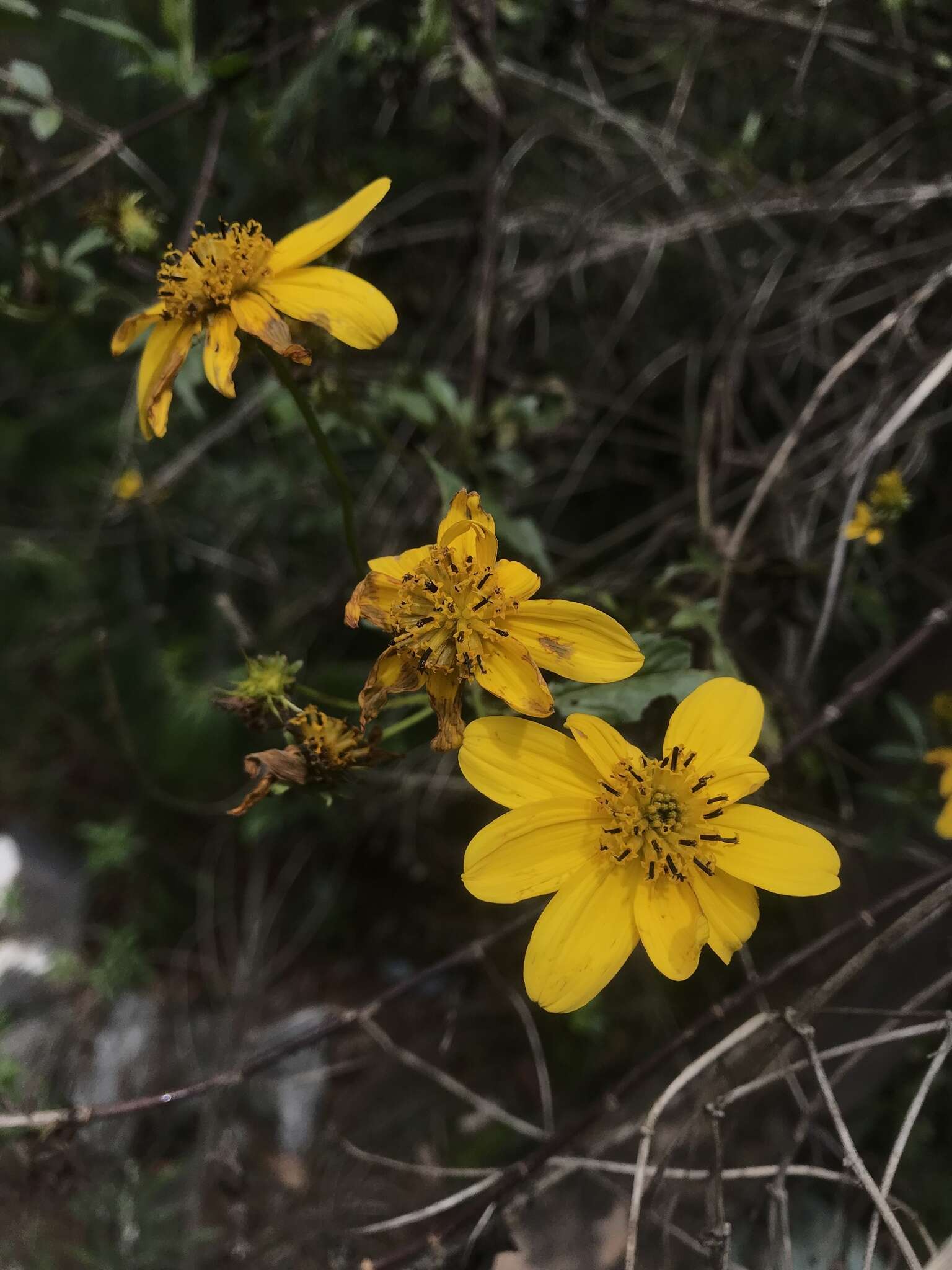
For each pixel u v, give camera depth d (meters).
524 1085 0.27
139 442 0.28
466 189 0.25
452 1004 0.24
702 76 0.25
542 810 0.13
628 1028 0.27
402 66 0.21
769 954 0.26
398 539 0.25
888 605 0.26
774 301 0.26
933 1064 0.15
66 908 0.32
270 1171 0.26
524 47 0.24
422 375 0.23
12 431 0.34
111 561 0.34
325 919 0.32
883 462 0.23
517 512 0.30
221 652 0.32
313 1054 0.28
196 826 0.33
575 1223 0.23
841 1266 0.20
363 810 0.30
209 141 0.22
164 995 0.31
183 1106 0.27
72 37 0.29
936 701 0.19
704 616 0.18
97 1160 0.25
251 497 0.29
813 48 0.20
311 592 0.29
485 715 0.16
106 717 0.32
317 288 0.15
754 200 0.24
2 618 0.35
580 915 0.13
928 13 0.21
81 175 0.20
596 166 0.27
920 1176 0.22
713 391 0.24
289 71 0.23
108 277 0.29
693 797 0.13
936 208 0.24
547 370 0.28
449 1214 0.23
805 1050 0.21
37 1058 0.27
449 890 0.31
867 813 0.24
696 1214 0.22
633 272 0.28
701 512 0.23
